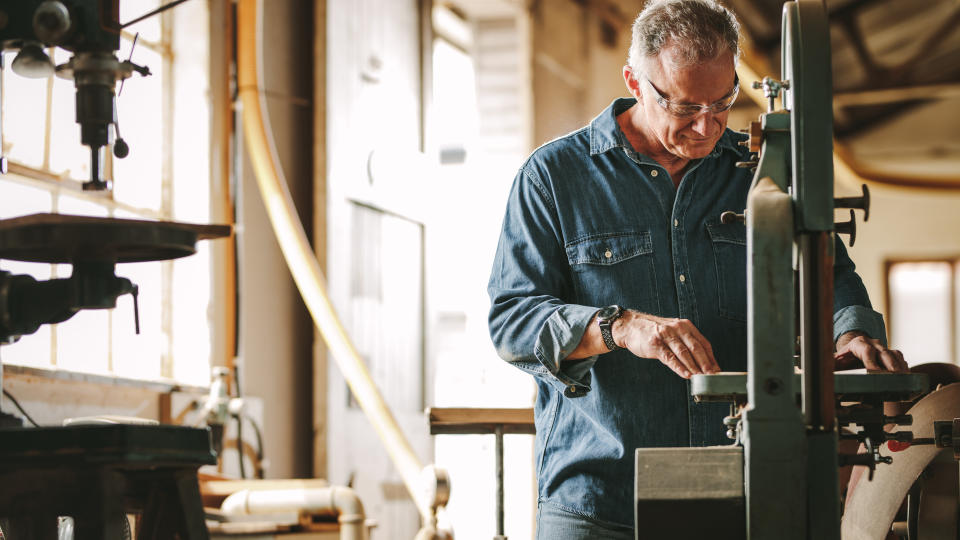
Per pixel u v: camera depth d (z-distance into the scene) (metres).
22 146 3.33
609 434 1.96
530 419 2.35
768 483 1.31
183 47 4.29
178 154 4.23
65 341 3.48
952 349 11.26
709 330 2.01
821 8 1.40
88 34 1.95
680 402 1.96
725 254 2.05
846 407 1.53
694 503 1.37
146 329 3.96
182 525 1.64
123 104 3.91
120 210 3.86
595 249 2.04
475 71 8.31
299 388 4.89
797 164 1.37
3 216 3.24
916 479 1.77
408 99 5.89
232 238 4.44
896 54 7.86
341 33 5.14
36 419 3.17
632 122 2.12
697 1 1.92
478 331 7.77
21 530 1.57
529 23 7.01
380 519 5.21
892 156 10.02
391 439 4.27
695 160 2.08
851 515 1.84
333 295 4.90
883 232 11.34
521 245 2.07
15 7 1.94
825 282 1.37
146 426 1.55
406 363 5.67
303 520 3.68
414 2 6.01
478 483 8.20
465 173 7.70
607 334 1.75
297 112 5.02
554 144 2.13
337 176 5.01
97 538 1.53
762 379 1.32
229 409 3.98
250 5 4.44
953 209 11.21
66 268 3.39
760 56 7.32
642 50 1.93
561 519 1.98
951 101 8.59
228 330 4.38
